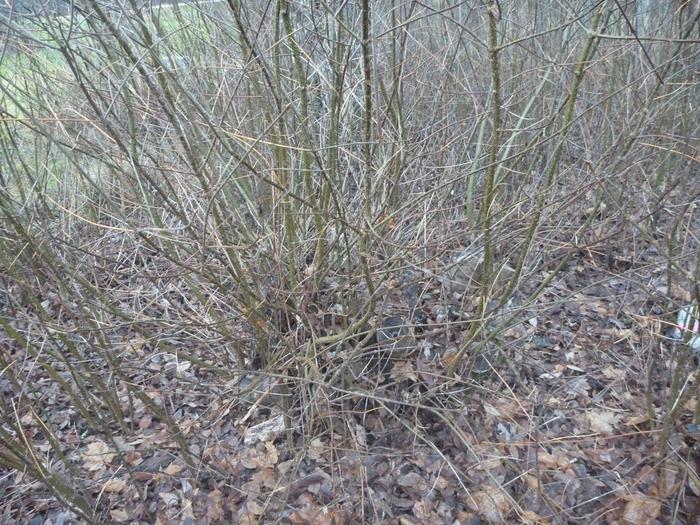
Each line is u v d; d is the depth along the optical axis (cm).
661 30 414
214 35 382
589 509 272
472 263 355
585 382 330
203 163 269
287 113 309
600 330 360
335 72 271
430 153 342
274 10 303
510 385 331
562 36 383
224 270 300
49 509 278
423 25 438
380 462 296
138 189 332
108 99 293
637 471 284
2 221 287
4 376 337
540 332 364
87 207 372
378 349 300
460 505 278
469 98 430
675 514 258
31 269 286
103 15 225
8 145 369
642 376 322
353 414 316
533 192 357
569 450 296
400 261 318
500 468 290
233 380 321
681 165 415
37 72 332
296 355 293
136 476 291
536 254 372
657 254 392
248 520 274
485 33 449
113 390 300
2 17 238
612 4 312
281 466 295
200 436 310
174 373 323
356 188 359
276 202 292
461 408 310
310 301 309
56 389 333
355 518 274
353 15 323
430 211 344
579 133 452
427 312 348
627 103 400
